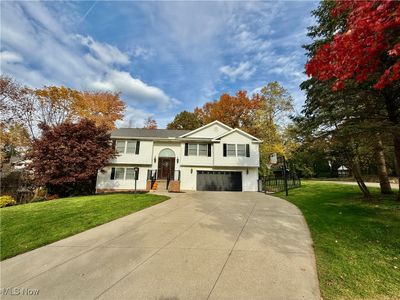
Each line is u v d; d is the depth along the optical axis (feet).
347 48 8.18
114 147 60.85
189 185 61.11
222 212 24.97
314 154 32.42
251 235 16.63
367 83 21.43
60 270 11.89
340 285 9.61
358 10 7.11
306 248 13.92
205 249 14.10
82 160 46.26
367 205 25.23
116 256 13.43
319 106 27.96
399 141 24.50
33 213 25.18
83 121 51.21
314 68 9.89
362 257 12.18
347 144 28.09
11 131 64.34
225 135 62.75
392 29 7.37
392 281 9.75
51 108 71.82
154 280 10.42
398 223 17.43
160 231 18.22
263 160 75.87
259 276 10.53
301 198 34.88
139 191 51.96
